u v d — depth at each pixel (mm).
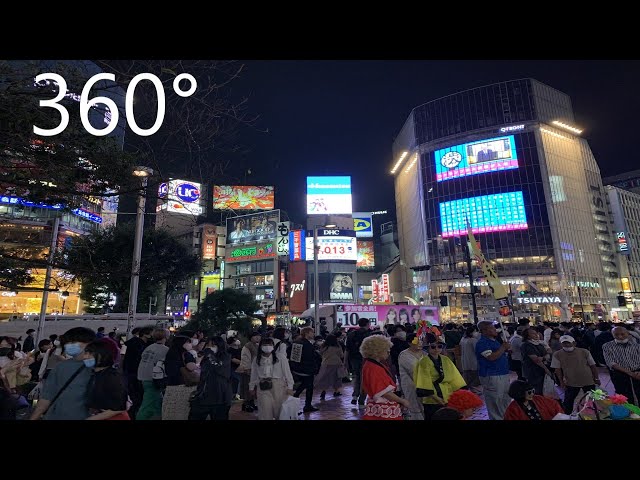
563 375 7766
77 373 4160
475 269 56031
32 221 35938
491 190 84562
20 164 6312
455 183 87938
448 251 84812
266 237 82188
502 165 85188
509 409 4809
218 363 6430
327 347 12070
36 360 10656
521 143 85750
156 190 6691
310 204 89125
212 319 29531
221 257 89875
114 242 32594
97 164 6379
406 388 6250
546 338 13797
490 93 90250
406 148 103625
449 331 13820
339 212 89375
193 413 6219
